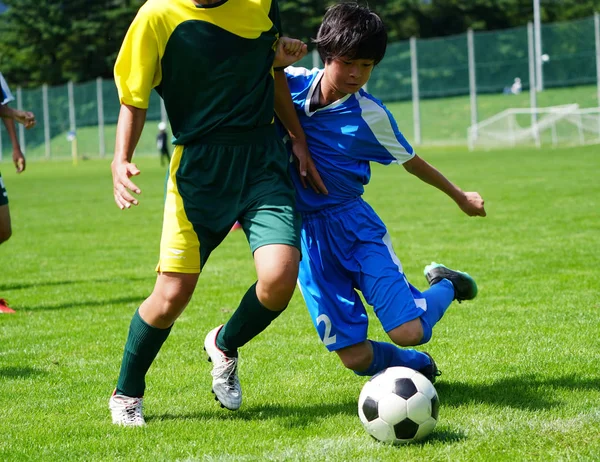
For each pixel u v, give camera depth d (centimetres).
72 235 1358
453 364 520
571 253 946
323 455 364
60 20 6875
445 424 402
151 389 491
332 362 542
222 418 432
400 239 1121
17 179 3312
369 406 379
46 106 5488
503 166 2619
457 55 4678
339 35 406
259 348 584
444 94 4769
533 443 368
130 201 386
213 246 412
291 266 391
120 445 388
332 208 438
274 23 417
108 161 4859
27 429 418
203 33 396
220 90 399
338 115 434
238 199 404
